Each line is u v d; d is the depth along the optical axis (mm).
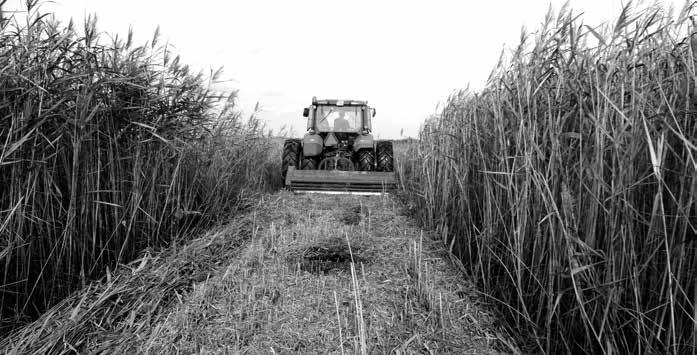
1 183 2375
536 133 2279
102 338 2096
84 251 2684
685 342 1769
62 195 2682
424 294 2523
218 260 3082
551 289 2061
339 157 6801
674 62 1851
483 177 3031
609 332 1870
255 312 2314
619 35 1896
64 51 2564
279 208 4926
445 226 3518
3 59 2248
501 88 2877
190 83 3561
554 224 2125
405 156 7371
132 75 3086
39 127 2410
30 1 2393
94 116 2773
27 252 2486
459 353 2039
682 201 1721
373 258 3184
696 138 1738
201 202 4320
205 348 1999
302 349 2010
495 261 2766
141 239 3230
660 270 1835
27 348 2027
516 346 2135
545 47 2275
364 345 1928
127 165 3141
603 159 2020
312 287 2635
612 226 1812
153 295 2453
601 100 1957
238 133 5684
